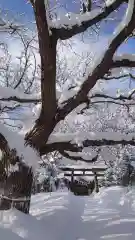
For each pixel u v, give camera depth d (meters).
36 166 6.09
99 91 6.97
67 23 5.55
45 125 6.12
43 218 5.96
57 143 6.39
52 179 13.27
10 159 5.82
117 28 5.86
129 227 6.12
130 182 11.46
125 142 6.49
